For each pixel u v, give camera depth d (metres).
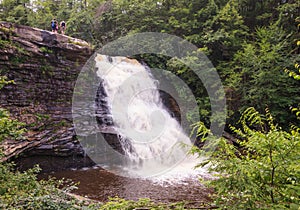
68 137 9.82
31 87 9.35
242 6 15.04
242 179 2.07
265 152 2.35
